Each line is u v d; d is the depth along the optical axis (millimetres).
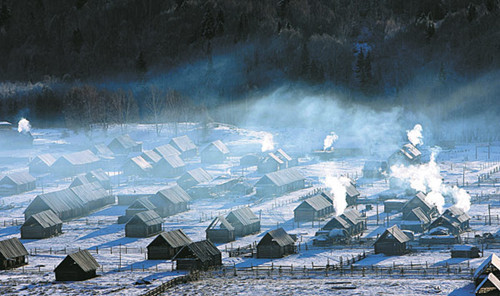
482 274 196875
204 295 195875
